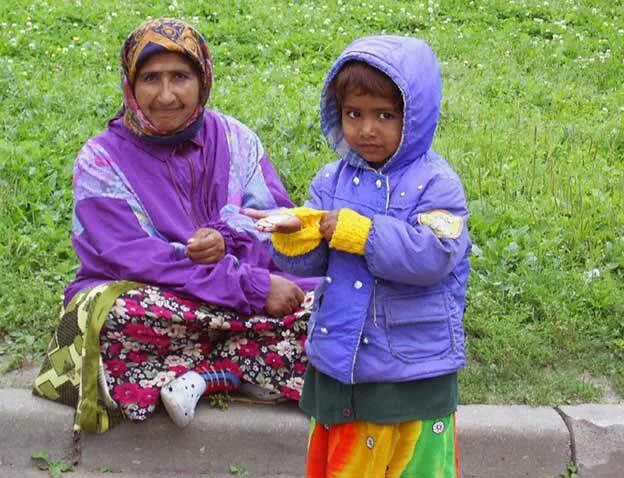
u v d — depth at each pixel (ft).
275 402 12.23
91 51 25.38
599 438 12.04
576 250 16.07
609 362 13.43
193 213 12.63
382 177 9.09
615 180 18.92
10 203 16.46
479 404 12.49
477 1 33.42
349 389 9.20
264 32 28.53
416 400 9.07
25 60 24.47
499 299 14.70
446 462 9.30
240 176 12.98
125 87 12.38
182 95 12.12
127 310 11.37
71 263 15.33
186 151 12.67
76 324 11.73
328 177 9.59
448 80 25.27
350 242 8.67
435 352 9.04
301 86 23.80
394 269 8.61
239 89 22.86
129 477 11.76
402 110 8.91
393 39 8.99
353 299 9.04
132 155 12.38
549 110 23.67
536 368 13.33
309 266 9.30
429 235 8.60
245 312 11.78
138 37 12.12
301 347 11.91
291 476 11.93
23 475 11.69
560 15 32.78
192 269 11.82
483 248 16.11
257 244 12.50
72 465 11.85
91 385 11.45
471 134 20.98
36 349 13.33
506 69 26.61
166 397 11.38
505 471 12.00
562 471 12.05
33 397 12.12
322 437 9.77
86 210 12.19
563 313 14.20
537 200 17.89
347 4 32.17
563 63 27.99
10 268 14.98
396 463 9.32
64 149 18.51
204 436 11.85
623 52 29.04
